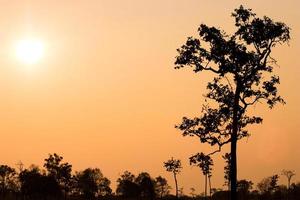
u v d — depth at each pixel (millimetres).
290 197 182250
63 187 199625
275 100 57438
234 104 57562
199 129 59188
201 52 57156
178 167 177375
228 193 179625
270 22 55500
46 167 197500
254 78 57031
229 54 55969
